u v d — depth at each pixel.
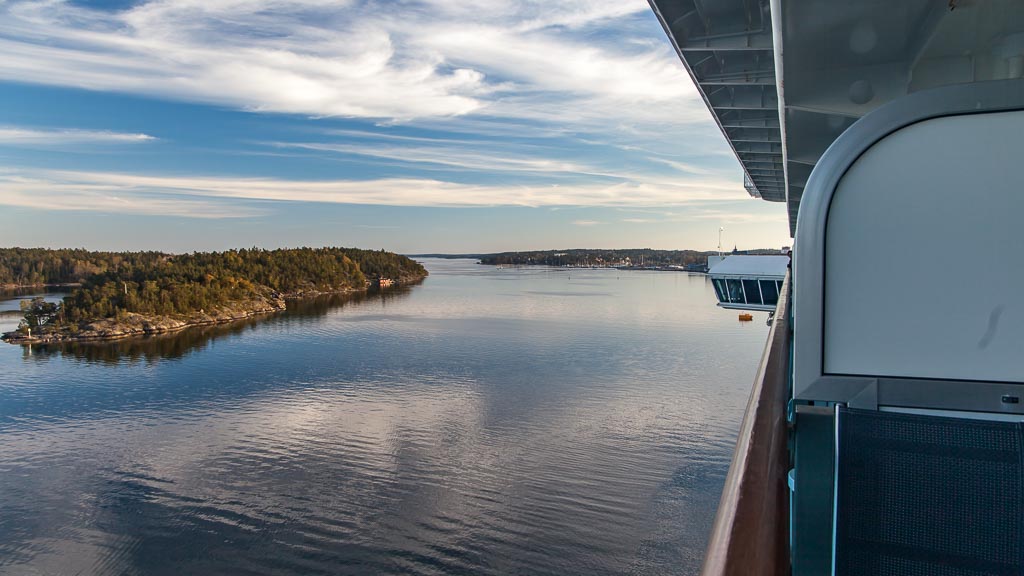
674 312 109.25
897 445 1.78
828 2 4.95
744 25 8.80
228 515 29.17
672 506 28.81
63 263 194.75
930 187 1.89
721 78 10.69
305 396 50.25
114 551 26.25
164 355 71.88
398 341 77.44
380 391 51.25
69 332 87.88
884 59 6.08
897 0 4.83
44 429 42.97
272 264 159.75
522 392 49.59
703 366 59.34
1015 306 1.85
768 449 1.74
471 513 28.52
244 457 36.53
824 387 2.00
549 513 28.27
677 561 24.25
